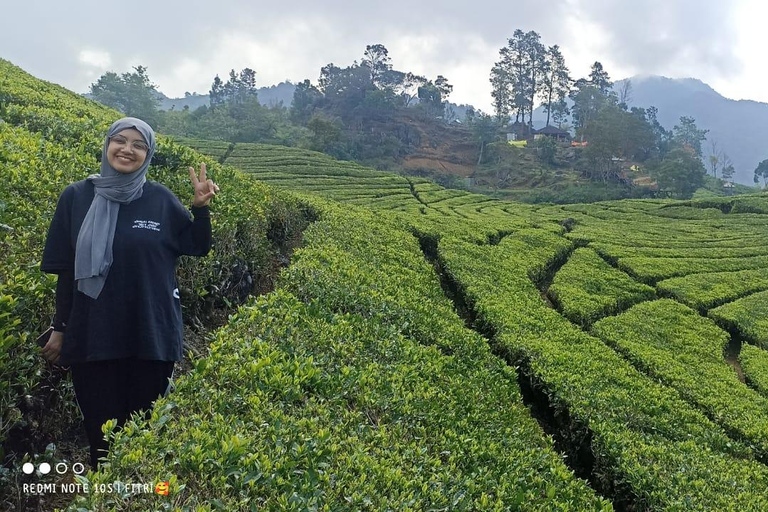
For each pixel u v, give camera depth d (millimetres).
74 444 5211
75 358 4363
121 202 4586
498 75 126688
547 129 117875
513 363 12055
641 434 9523
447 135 120625
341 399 5848
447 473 5383
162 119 95188
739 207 55125
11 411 4387
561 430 10234
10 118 11023
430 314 11242
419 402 6773
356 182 55500
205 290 7953
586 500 6746
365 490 4418
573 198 83562
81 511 3318
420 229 24266
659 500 7660
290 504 3779
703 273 26797
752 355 17000
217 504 3564
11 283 4734
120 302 4422
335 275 10281
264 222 11445
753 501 8023
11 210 6348
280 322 7090
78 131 11242
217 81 131750
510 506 5438
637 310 19453
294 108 126250
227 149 65312
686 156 92062
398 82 135125
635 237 36094
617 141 89688
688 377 13469
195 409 4695
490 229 30609
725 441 10273
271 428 4598
